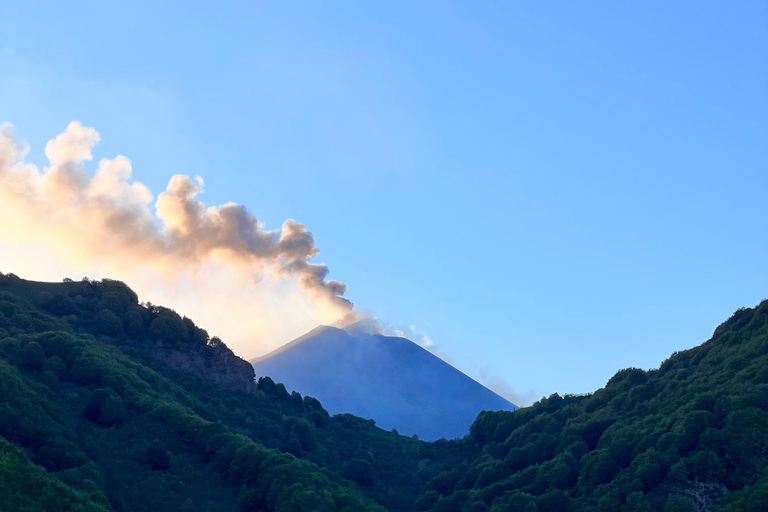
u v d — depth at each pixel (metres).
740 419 97.81
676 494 94.12
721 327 137.12
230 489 109.94
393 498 130.25
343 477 132.75
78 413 115.19
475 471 131.00
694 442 100.44
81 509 85.38
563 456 117.81
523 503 107.88
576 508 103.44
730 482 92.38
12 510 78.50
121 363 133.38
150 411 119.81
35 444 99.56
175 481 108.94
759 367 109.75
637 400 127.38
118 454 110.38
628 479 101.19
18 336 126.44
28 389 109.44
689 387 118.00
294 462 112.12
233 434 120.50
